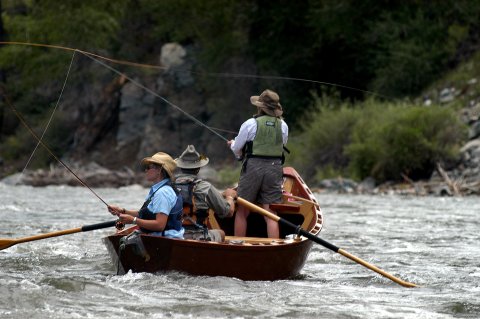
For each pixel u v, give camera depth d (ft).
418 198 248.32
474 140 283.59
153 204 97.35
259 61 397.80
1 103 461.37
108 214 188.24
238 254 98.78
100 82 449.06
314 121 327.88
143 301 86.28
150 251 96.07
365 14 371.56
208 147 410.11
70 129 454.40
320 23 372.58
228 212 103.04
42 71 444.96
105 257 119.24
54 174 367.04
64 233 100.99
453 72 339.77
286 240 106.73
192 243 96.37
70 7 435.12
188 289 93.20
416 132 278.26
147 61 451.94
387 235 149.69
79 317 78.64
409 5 367.66
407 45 348.59
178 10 426.92
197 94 421.59
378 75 357.00
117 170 421.18
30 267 109.81
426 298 92.68
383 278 106.01
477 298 92.68
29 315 78.69
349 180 285.43
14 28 453.17
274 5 390.63
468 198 246.27
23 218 175.63
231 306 85.10
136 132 435.94
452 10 358.23
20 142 458.50
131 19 460.55
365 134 298.35
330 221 175.52
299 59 391.45
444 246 134.92
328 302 89.30
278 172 115.65
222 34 416.46
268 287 97.50
